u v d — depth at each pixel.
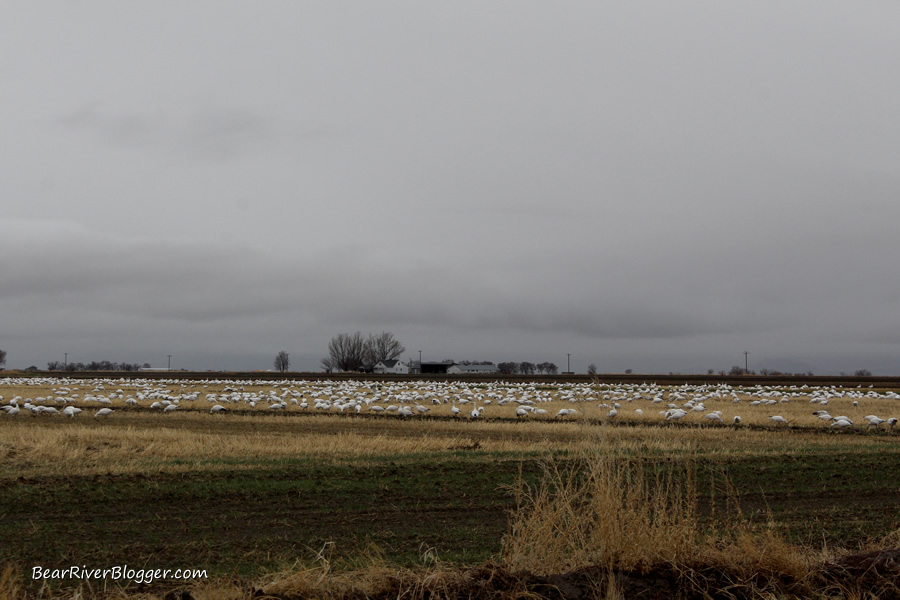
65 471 16.44
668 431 27.83
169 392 58.56
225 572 9.47
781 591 8.06
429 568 8.49
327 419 34.50
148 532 11.60
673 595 7.81
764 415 39.09
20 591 8.76
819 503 14.52
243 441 22.53
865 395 63.75
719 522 12.00
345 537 11.45
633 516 8.41
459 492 14.91
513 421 35.75
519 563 8.18
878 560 8.73
